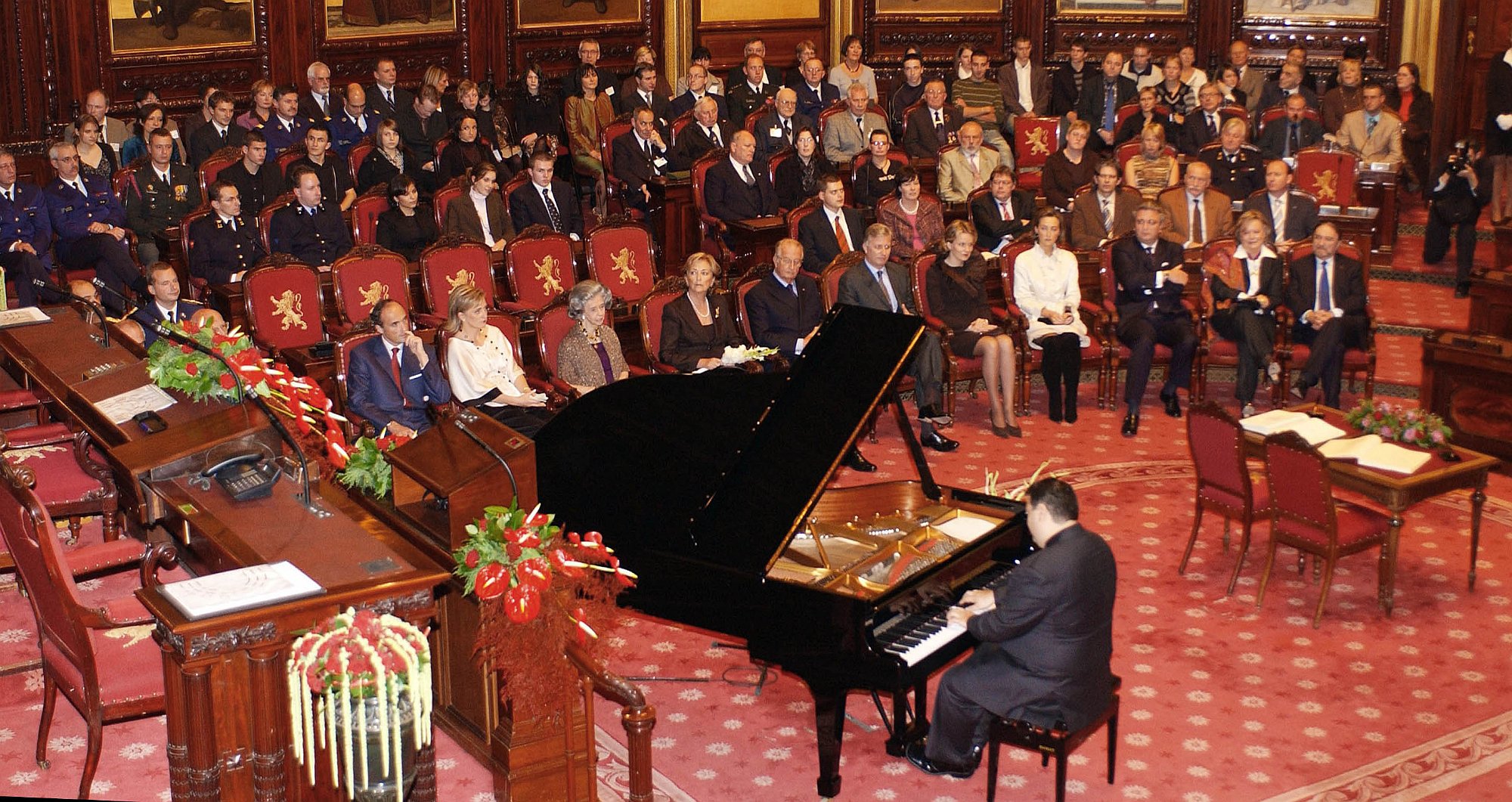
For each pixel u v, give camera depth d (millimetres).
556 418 7070
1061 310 10477
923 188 14359
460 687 5734
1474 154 13523
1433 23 17203
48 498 6746
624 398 7172
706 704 6488
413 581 4777
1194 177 11836
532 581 4805
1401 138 14883
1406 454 7617
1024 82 16875
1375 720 6426
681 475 6797
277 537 5105
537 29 16234
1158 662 6926
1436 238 14070
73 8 13273
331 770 4691
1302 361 10484
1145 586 7770
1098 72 17203
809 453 6125
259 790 4602
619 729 6273
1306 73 16672
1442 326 12539
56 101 13312
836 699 5574
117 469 6074
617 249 10805
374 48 15148
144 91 12859
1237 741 6246
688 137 14016
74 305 8453
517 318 9047
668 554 5918
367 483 5914
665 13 16938
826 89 15922
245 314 9883
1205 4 18172
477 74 15914
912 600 5633
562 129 15570
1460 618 7426
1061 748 5367
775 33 17578
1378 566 7664
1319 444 7738
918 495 6695
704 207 12688
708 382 7367
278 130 13578
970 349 10117
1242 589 7738
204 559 5391
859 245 11469
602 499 6664
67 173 11156
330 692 4395
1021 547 6211
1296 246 10625
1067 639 5406
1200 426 7668
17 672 6434
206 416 5984
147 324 8414
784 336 9758
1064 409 10453
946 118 14945
